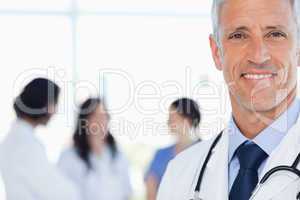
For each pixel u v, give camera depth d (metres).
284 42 0.89
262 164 0.95
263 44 0.89
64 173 2.43
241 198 0.94
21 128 1.78
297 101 0.97
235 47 0.92
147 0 3.71
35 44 3.59
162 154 2.25
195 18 3.68
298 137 0.95
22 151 1.75
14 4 3.61
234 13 0.90
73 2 3.70
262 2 0.89
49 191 1.75
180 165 1.11
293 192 0.91
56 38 3.64
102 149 2.51
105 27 3.72
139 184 3.14
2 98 3.37
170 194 1.08
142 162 3.09
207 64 3.41
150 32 3.68
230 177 1.00
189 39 3.63
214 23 0.97
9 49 3.52
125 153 2.99
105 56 3.66
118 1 3.73
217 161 1.03
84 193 2.44
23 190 1.74
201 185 1.02
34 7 3.66
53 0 3.67
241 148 0.98
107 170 2.50
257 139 0.96
